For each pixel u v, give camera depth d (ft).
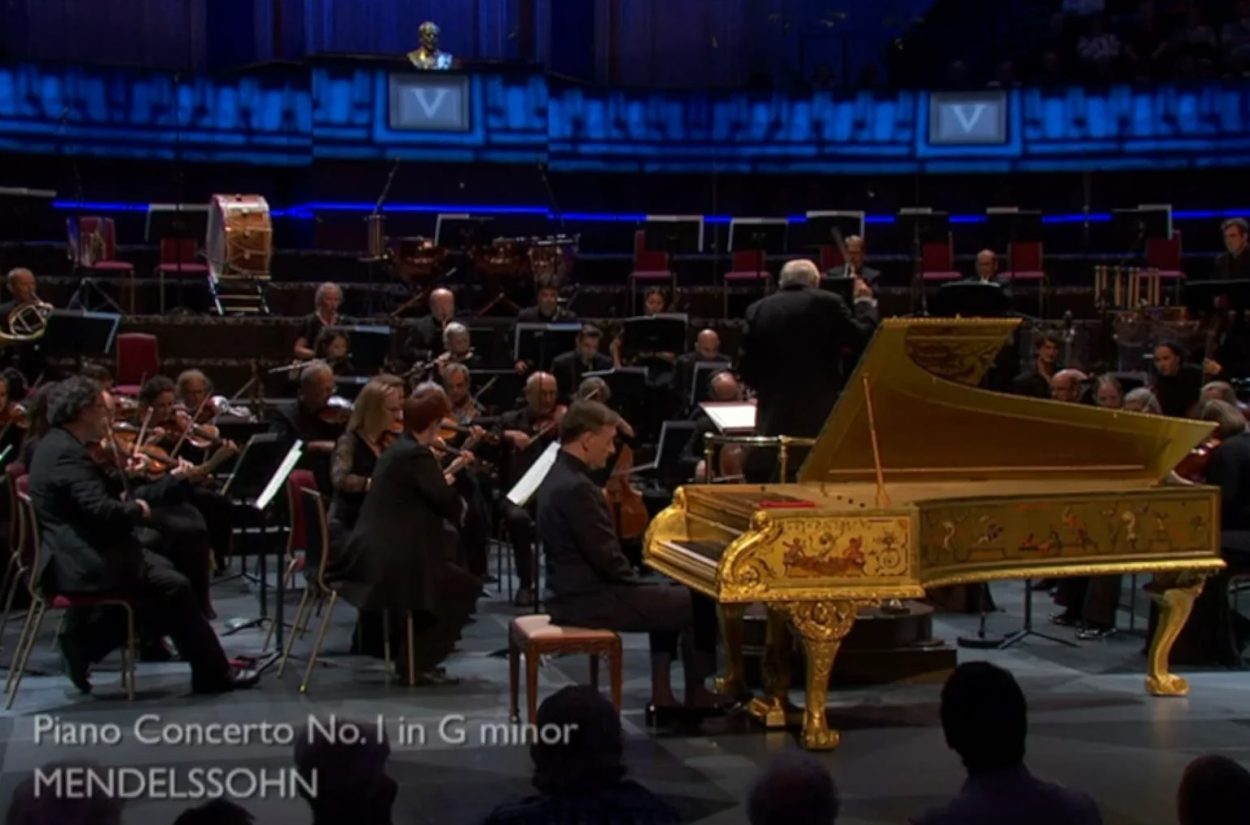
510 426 34.99
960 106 62.39
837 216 51.93
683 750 21.38
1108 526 22.57
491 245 50.98
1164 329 44.80
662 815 11.91
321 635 25.08
